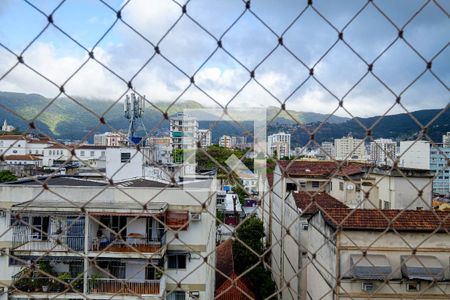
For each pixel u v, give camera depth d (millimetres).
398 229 6812
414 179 11719
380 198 12422
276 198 14953
